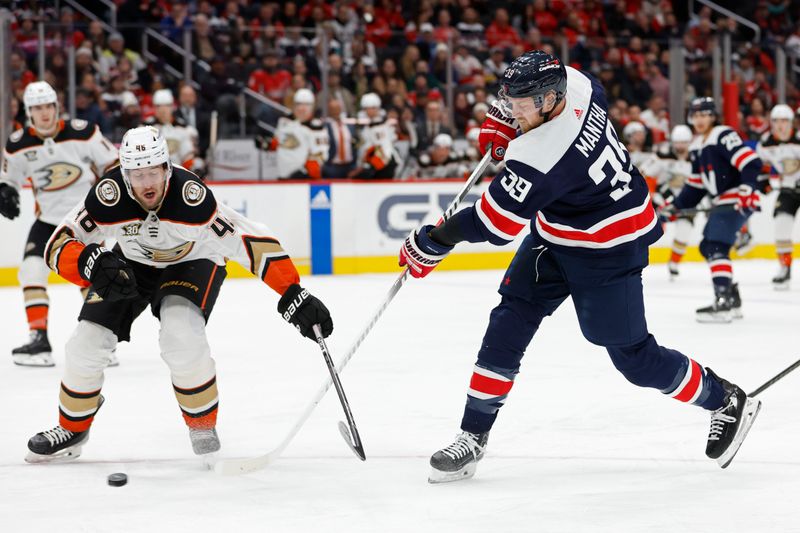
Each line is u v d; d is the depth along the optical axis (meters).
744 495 5.12
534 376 8.48
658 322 11.86
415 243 5.33
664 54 21.55
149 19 21.67
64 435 5.90
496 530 4.62
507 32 23.38
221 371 8.97
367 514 4.88
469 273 18.02
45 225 9.62
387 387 8.13
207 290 5.83
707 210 12.34
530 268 5.46
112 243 13.16
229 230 5.61
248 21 22.23
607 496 5.14
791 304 13.48
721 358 9.41
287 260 5.68
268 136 19.00
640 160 20.05
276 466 5.80
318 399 5.67
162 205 5.49
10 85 16.52
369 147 18.59
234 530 4.65
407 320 12.09
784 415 6.93
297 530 4.64
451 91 20.22
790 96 21.89
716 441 5.57
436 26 23.52
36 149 9.34
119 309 5.78
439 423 6.86
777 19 26.45
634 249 5.22
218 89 18.75
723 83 21.14
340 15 22.77
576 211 5.16
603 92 5.33
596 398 7.57
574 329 11.27
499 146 5.60
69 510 4.98
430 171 19.42
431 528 4.65
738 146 11.67
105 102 18.09
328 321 5.63
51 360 9.39
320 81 19.41
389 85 19.97
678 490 5.23
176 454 6.12
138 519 4.82
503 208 4.99
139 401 7.69
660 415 6.97
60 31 17.70
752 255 20.02
